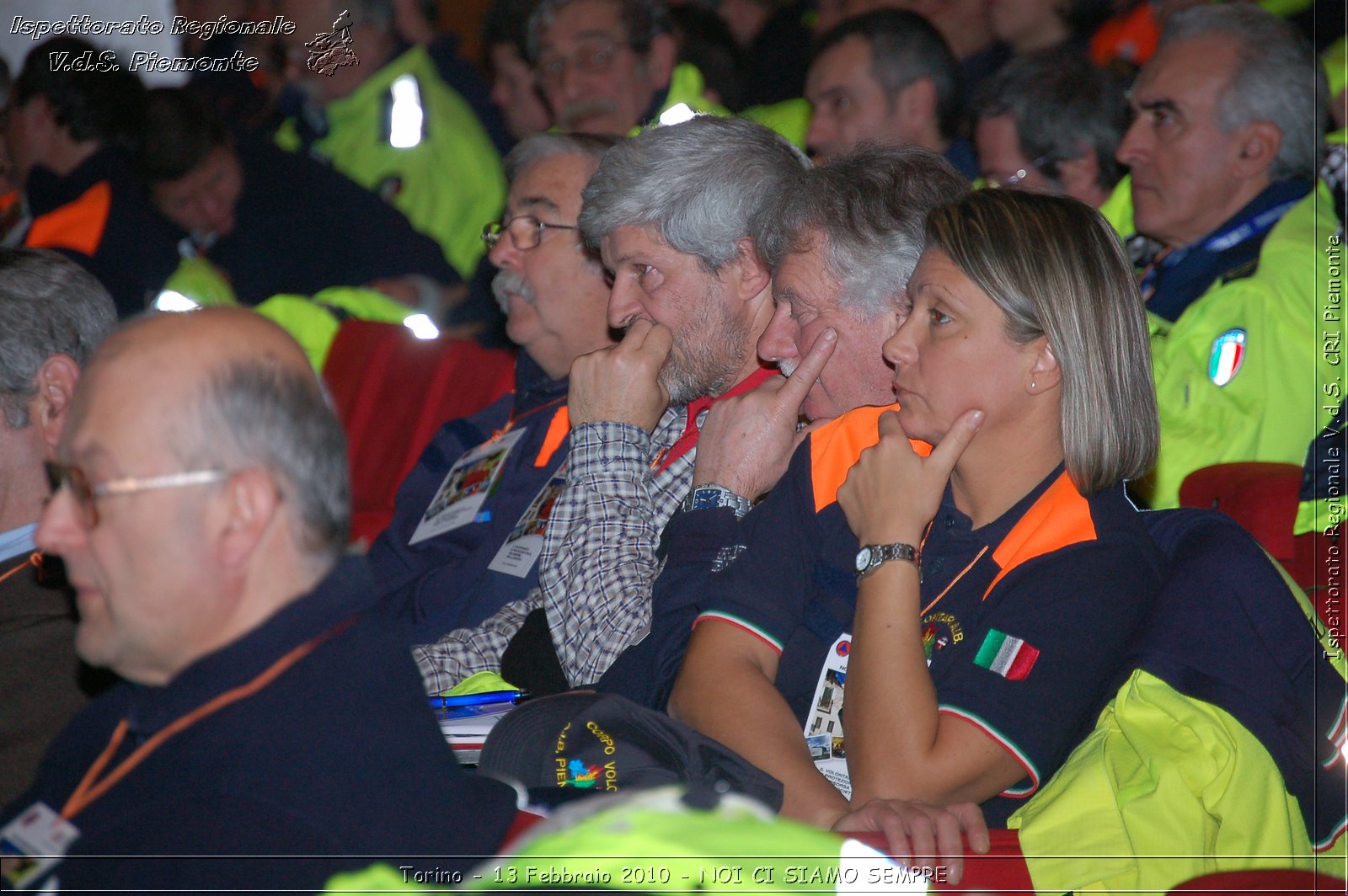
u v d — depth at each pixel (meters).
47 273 5.64
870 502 4.90
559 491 7.22
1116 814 4.12
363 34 13.69
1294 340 8.17
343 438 3.45
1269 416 8.22
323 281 13.02
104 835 2.95
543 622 6.59
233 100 14.16
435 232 13.81
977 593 4.91
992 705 4.49
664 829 2.45
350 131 13.90
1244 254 8.91
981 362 4.82
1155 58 9.26
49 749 3.77
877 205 5.70
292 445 3.27
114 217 12.98
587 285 7.82
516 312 8.00
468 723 5.61
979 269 4.79
